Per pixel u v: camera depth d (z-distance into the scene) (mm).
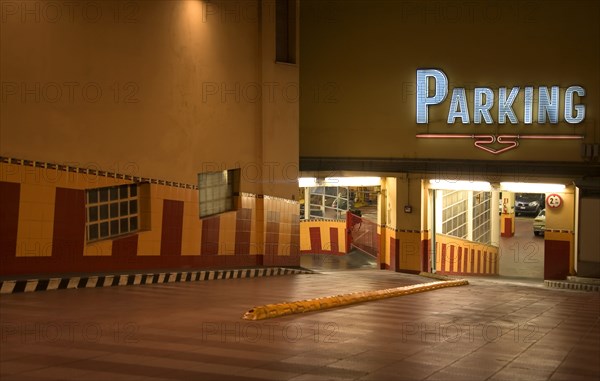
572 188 21969
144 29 14359
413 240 23031
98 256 13305
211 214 17125
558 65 21500
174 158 15328
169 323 8562
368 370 6297
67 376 5672
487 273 27719
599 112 21234
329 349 7230
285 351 7027
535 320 11031
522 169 21922
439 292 16078
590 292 19531
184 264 15789
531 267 29547
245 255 18250
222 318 9156
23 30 11820
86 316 8906
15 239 11727
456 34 22328
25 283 11281
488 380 6105
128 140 13984
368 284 16500
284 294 12875
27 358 6305
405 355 7090
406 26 22734
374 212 39750
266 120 18688
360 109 23250
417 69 22688
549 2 21469
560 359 7277
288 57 19906
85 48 12984
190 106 15859
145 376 5746
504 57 21938
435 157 22688
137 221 14609
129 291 12117
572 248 22094
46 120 12234
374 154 23188
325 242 28109
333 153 23469
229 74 17406
